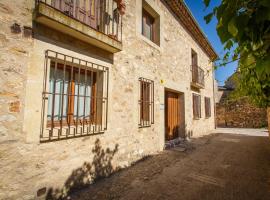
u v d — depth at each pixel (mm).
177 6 6551
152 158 4703
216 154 5238
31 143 2334
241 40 955
